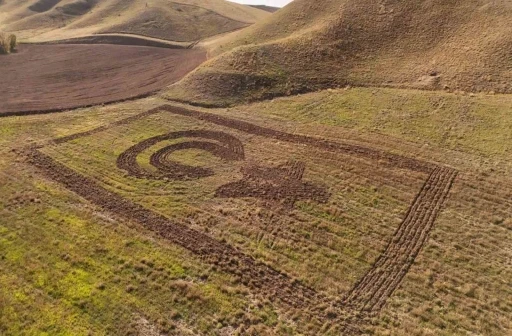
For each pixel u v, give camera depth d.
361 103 33.50
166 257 17.77
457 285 16.50
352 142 28.05
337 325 14.73
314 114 32.50
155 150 27.45
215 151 27.44
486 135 27.61
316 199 22.11
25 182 23.39
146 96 37.88
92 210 20.95
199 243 18.72
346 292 16.23
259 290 16.25
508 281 16.64
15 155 26.53
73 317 14.80
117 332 14.27
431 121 29.89
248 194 22.55
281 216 20.67
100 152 27.11
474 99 31.94
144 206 21.39
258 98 35.94
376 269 17.42
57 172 24.58
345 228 19.86
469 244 18.70
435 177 23.84
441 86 34.47
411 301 15.79
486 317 15.09
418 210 21.14
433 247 18.59
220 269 17.20
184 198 22.16
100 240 18.67
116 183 23.45
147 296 15.77
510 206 21.11
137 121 32.03
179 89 38.06
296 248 18.53
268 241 18.94
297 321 14.89
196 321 14.81
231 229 19.69
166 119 32.34
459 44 38.28
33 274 16.69
